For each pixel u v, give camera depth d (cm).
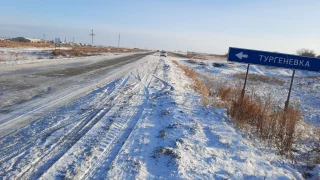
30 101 857
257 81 2820
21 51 3609
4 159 443
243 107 832
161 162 468
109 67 2294
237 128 713
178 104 917
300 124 934
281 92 2150
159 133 620
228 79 2838
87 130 613
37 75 1472
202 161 481
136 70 2153
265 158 531
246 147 571
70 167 429
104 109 821
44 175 399
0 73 1443
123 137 582
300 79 3144
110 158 472
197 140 582
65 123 653
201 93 1286
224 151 538
